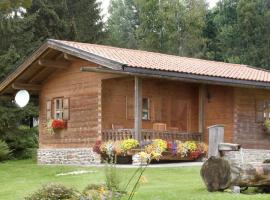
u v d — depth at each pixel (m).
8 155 26.97
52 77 23.88
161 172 16.44
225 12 57.06
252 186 11.91
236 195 11.14
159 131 20.45
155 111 22.80
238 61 51.53
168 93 23.27
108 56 20.14
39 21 36.66
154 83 22.84
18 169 20.34
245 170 11.69
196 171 16.55
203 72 21.14
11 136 28.30
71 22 38.06
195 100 24.09
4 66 28.73
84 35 39.78
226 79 21.56
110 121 21.61
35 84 24.56
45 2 37.22
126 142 18.97
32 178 17.17
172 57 25.27
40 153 24.23
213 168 11.96
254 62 51.50
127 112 22.20
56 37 37.41
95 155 20.78
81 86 22.09
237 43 54.16
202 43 57.69
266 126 24.44
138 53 23.70
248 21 53.09
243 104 23.94
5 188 14.57
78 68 22.30
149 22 57.47
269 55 51.69
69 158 22.47
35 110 29.53
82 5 40.66
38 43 33.62
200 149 20.62
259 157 23.69
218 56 56.59
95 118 21.25
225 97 23.89
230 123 23.64
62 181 15.46
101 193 9.13
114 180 10.11
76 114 22.30
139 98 19.42
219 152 12.05
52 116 23.77
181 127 23.62
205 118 23.92
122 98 22.09
